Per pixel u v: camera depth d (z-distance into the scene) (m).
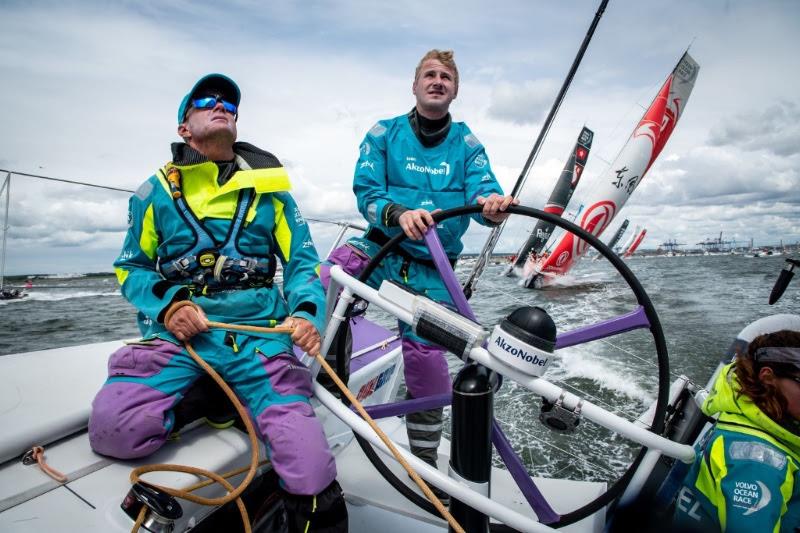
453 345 0.93
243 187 1.16
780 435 0.93
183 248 1.15
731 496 0.93
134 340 1.11
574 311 6.88
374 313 6.18
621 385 3.88
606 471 2.54
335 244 2.41
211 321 1.10
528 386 0.88
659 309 7.12
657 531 1.09
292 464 1.00
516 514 0.88
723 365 1.20
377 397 2.04
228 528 1.32
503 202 1.05
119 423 0.96
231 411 1.17
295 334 1.07
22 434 0.97
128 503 0.82
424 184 1.46
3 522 0.80
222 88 1.20
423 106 1.42
